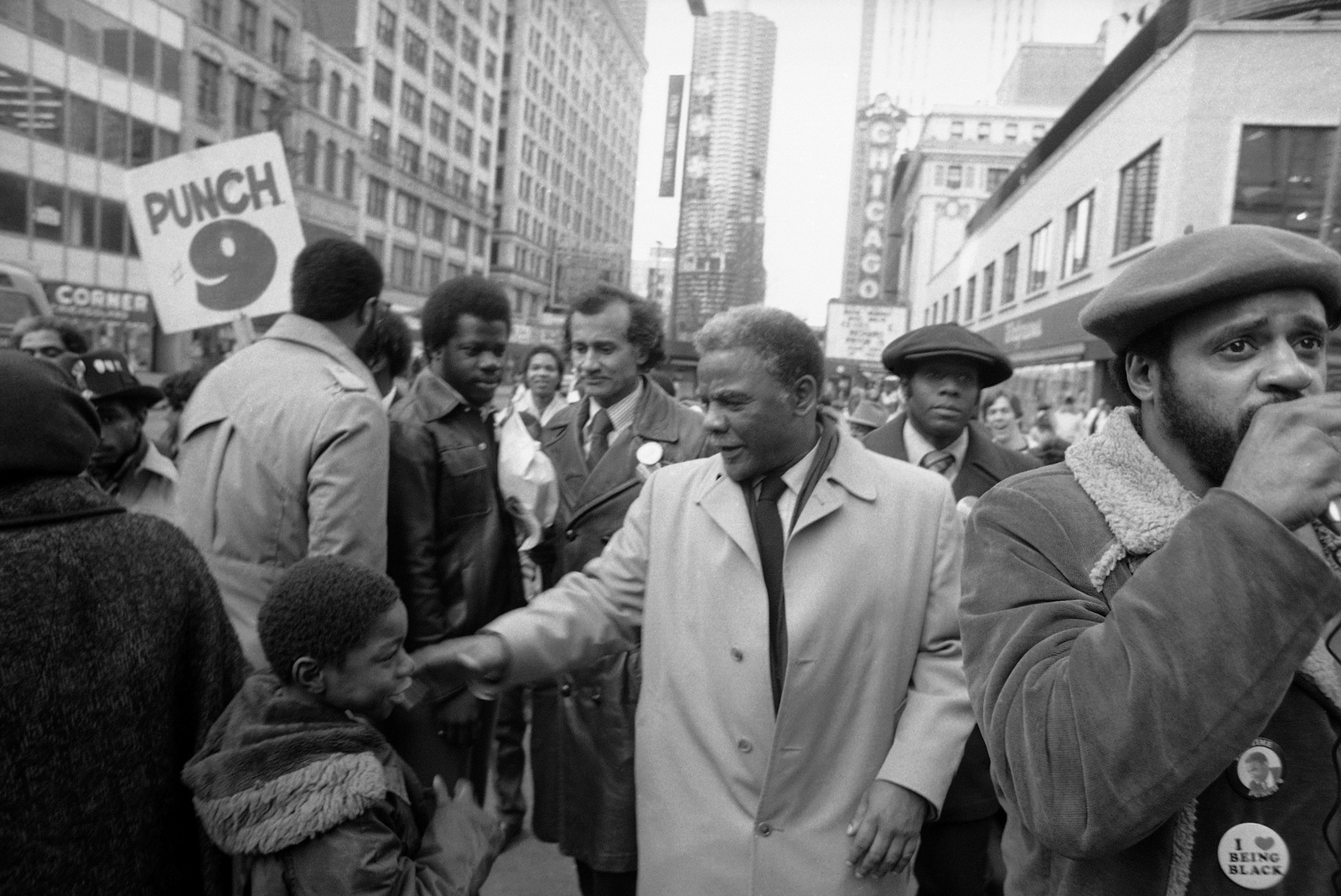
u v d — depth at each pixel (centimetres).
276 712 169
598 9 8969
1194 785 91
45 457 148
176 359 2906
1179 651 91
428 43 5328
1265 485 92
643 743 206
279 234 450
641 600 213
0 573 138
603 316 328
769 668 191
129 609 151
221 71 3219
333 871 157
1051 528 118
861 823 185
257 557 243
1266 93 1452
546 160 7744
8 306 1243
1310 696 103
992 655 116
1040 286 2455
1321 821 101
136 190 453
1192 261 104
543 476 304
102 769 146
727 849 191
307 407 242
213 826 157
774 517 200
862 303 2925
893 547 197
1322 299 105
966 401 348
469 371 298
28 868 138
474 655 199
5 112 2334
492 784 418
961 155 6103
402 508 280
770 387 191
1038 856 120
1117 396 127
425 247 5528
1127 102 1786
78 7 2539
